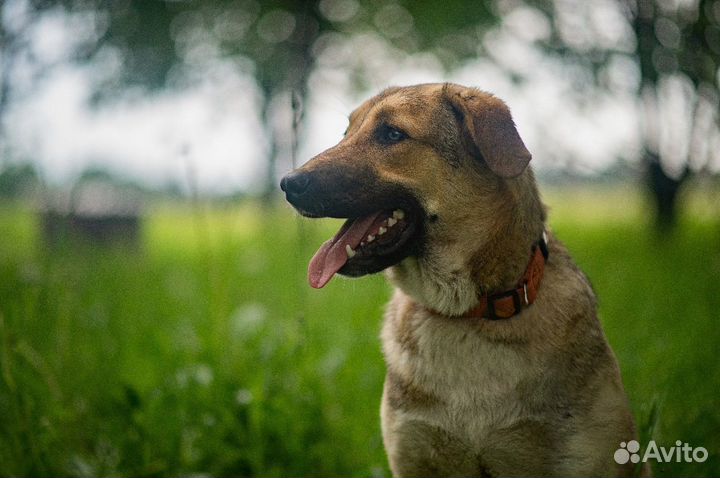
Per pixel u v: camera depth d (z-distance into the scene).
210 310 1.54
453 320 1.02
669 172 3.67
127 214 3.21
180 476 1.17
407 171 1.04
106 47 3.73
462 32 4.06
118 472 1.17
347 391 1.35
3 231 2.49
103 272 2.19
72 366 1.29
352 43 4.59
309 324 1.58
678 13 2.98
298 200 1.04
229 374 1.31
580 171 3.63
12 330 1.14
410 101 1.06
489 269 1.01
